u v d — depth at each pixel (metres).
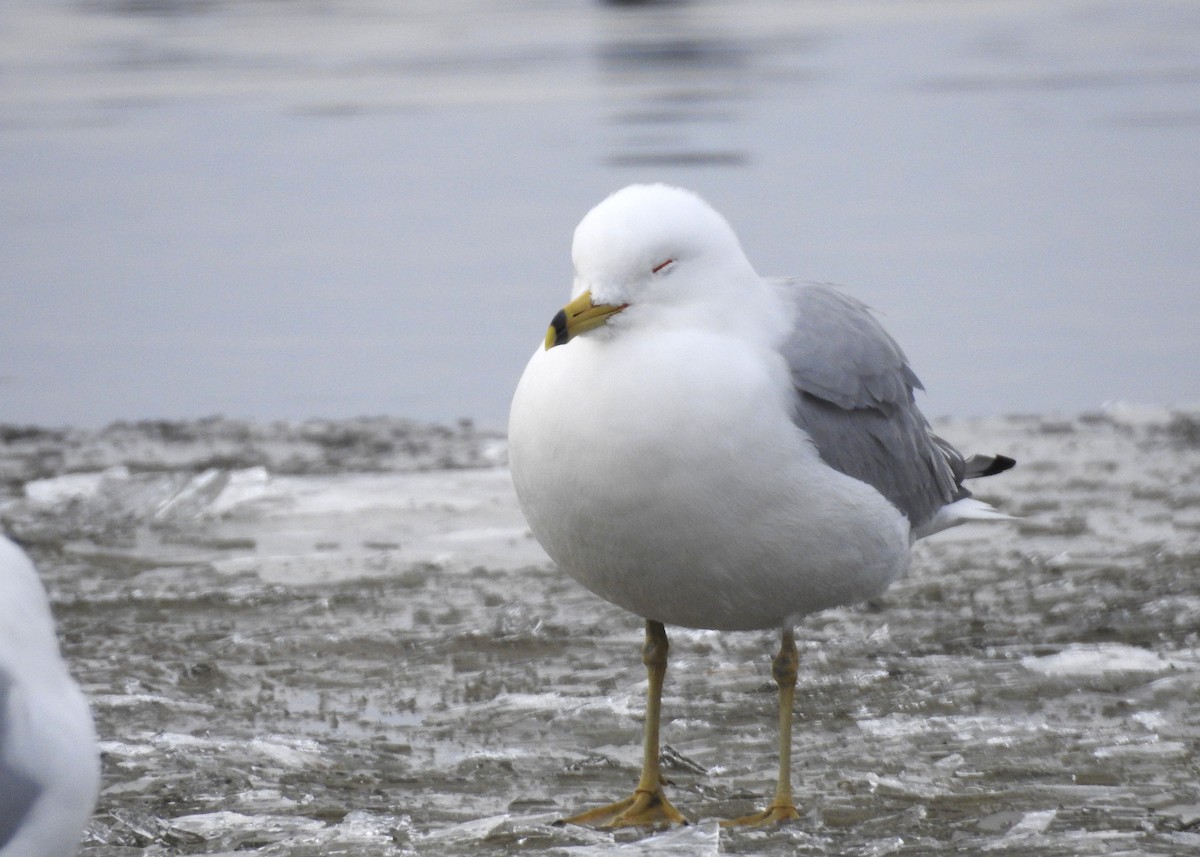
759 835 7.92
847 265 21.22
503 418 17.38
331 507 14.30
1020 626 11.29
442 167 26.69
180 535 13.56
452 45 38.62
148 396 17.91
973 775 8.74
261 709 9.91
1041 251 22.12
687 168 26.08
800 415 8.11
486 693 10.18
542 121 29.95
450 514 14.16
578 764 9.06
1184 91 32.72
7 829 5.63
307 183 25.92
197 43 38.62
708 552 7.95
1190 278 20.98
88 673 10.41
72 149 28.14
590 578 8.33
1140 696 9.97
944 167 26.66
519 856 7.64
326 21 42.34
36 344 19.36
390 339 19.31
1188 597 11.79
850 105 31.59
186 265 22.06
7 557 5.95
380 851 7.70
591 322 7.80
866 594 8.73
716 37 40.16
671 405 7.72
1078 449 16.02
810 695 10.09
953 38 40.28
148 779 8.69
